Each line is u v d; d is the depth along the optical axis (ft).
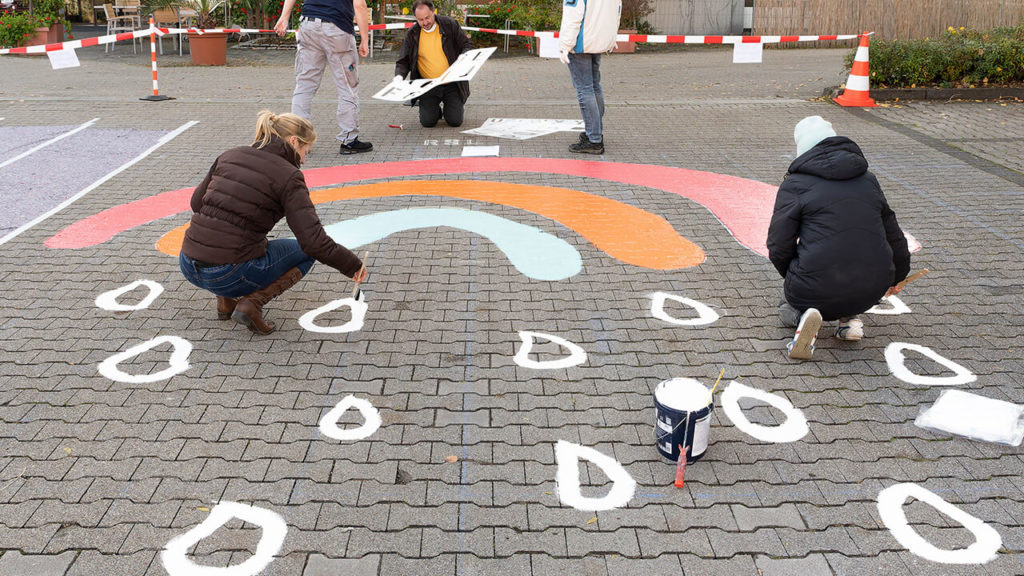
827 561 9.87
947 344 14.99
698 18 68.03
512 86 42.86
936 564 9.82
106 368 13.92
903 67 37.78
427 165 26.43
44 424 12.35
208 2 51.29
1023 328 15.57
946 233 20.39
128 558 9.80
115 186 24.06
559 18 57.62
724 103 37.27
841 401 13.19
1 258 18.51
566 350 14.71
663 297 16.87
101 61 51.93
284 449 11.86
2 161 26.58
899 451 11.96
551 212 21.89
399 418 12.64
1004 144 29.12
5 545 9.96
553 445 12.04
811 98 38.11
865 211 13.84
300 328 15.39
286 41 61.16
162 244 19.48
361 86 42.63
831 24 64.39
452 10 60.44
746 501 10.90
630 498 10.94
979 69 37.93
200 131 30.96
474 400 13.15
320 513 10.58
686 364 14.28
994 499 10.96
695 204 22.76
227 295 14.69
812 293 14.03
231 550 9.95
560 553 9.96
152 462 11.52
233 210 13.92
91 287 17.07
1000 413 12.83
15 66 49.42
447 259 18.70
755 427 12.52
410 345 14.83
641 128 32.35
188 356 14.34
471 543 10.10
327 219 21.25
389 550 9.96
